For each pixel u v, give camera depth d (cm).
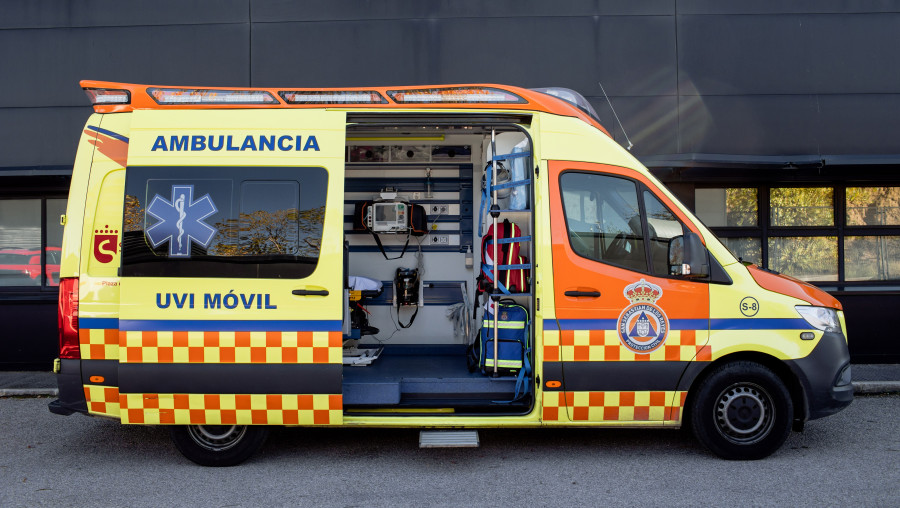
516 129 518
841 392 497
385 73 854
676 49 845
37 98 850
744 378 491
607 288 486
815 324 494
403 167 697
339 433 592
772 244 867
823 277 865
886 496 430
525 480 466
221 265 475
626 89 848
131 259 475
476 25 852
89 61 853
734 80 844
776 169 821
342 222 482
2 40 849
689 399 505
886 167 820
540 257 488
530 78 850
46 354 854
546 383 482
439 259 700
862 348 844
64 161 848
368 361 609
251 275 475
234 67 855
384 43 854
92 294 483
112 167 492
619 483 458
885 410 657
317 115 495
